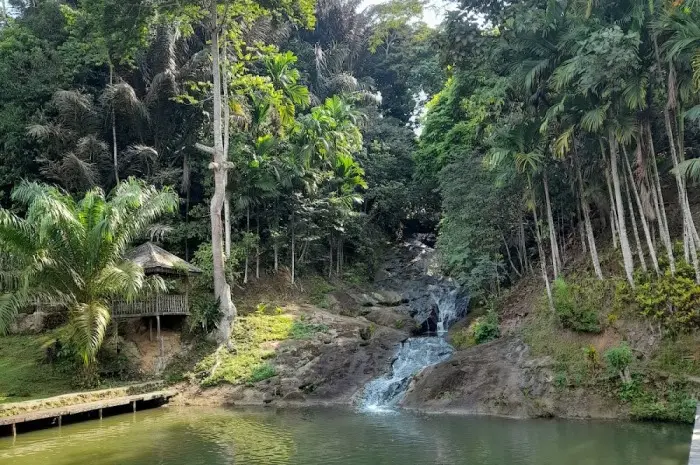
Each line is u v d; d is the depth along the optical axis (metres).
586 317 17.45
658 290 16.08
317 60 38.09
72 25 27.67
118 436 14.41
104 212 18.83
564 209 23.41
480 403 16.94
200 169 29.06
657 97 18.50
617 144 18.73
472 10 19.75
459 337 22.64
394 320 26.61
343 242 32.38
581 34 17.09
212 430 15.01
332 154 29.53
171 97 27.59
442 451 12.03
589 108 17.61
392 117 43.94
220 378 20.77
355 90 40.06
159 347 22.31
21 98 26.72
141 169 28.47
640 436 12.73
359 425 15.38
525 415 15.79
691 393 14.11
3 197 26.33
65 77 27.36
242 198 26.48
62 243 18.03
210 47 27.94
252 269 28.72
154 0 23.22
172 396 19.92
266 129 29.00
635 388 14.99
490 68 19.94
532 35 18.19
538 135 18.98
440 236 26.50
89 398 17.61
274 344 22.69
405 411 17.67
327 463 11.29
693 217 18.84
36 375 19.73
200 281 25.27
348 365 21.47
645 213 18.30
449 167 24.86
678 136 17.05
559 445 12.16
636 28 16.47
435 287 29.95
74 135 26.20
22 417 14.91
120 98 26.33
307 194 29.09
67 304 18.73
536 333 18.94
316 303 27.81
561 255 23.17
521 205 22.38
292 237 28.67
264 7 24.48
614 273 19.20
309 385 20.27
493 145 19.77
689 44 14.92
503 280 24.95
